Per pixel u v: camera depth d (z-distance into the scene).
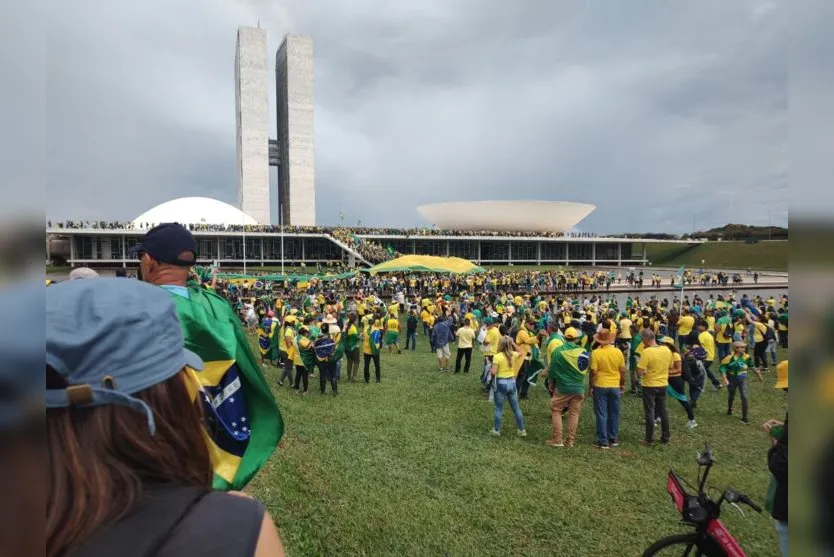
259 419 2.52
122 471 0.80
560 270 74.19
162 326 0.97
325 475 6.53
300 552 4.61
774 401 11.82
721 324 15.58
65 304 0.83
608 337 8.52
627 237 89.12
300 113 89.50
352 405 10.79
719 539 3.61
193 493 0.91
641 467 7.48
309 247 69.62
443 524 5.50
